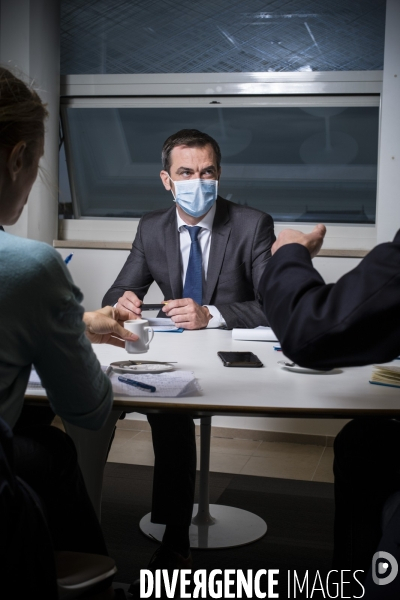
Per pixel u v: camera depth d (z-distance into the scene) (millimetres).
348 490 1174
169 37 3469
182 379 1260
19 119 885
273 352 1694
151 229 2551
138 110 3588
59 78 3521
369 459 1156
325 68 3367
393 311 832
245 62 3430
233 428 3344
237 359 1522
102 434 1367
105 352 1675
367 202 3527
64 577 855
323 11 3330
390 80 3137
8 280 823
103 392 994
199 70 3471
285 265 962
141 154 3660
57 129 3545
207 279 2447
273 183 3600
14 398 883
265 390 1228
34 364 922
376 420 1240
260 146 3551
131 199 3740
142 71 3518
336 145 3482
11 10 3275
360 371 1454
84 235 3730
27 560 776
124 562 1965
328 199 3566
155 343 1831
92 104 3582
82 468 1370
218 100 3486
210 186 2387
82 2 3498
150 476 2775
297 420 3262
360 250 3230
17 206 948
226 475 2793
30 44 3275
